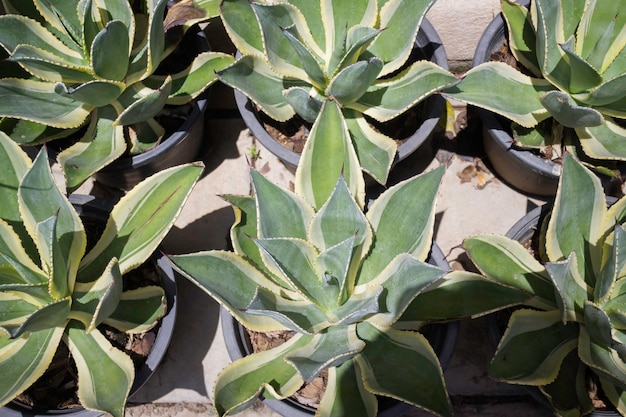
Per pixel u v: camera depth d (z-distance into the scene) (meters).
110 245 1.79
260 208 1.62
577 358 1.75
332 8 1.90
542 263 1.85
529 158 2.00
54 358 1.86
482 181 2.33
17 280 1.74
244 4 1.96
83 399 1.65
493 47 2.14
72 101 2.00
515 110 1.92
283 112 1.97
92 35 1.89
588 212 1.71
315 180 1.73
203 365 2.17
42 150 1.63
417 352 1.59
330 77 1.90
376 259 1.70
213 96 2.47
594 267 1.74
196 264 1.58
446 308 1.63
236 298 1.62
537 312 1.69
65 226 1.72
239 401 1.58
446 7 2.28
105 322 1.77
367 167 1.86
